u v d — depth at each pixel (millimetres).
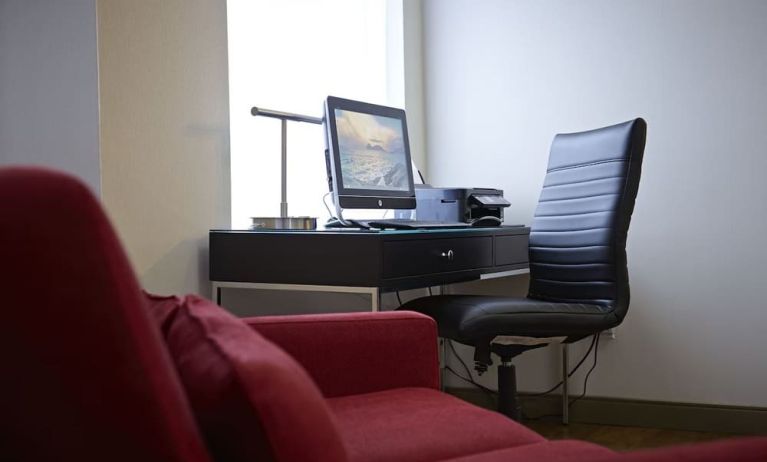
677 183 3307
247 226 2922
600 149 2725
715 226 3254
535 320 2461
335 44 3402
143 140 2336
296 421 885
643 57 3357
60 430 791
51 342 749
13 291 732
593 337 3465
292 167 3146
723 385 3262
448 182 3729
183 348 1062
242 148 2906
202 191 2557
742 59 3205
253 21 2959
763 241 3189
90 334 753
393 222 2748
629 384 3414
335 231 2432
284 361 937
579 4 3469
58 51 2154
